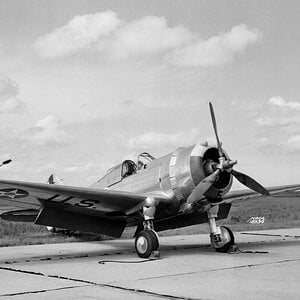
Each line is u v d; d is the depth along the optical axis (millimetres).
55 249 11531
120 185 11016
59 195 8719
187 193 9328
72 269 7688
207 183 8883
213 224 9984
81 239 14578
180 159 9477
